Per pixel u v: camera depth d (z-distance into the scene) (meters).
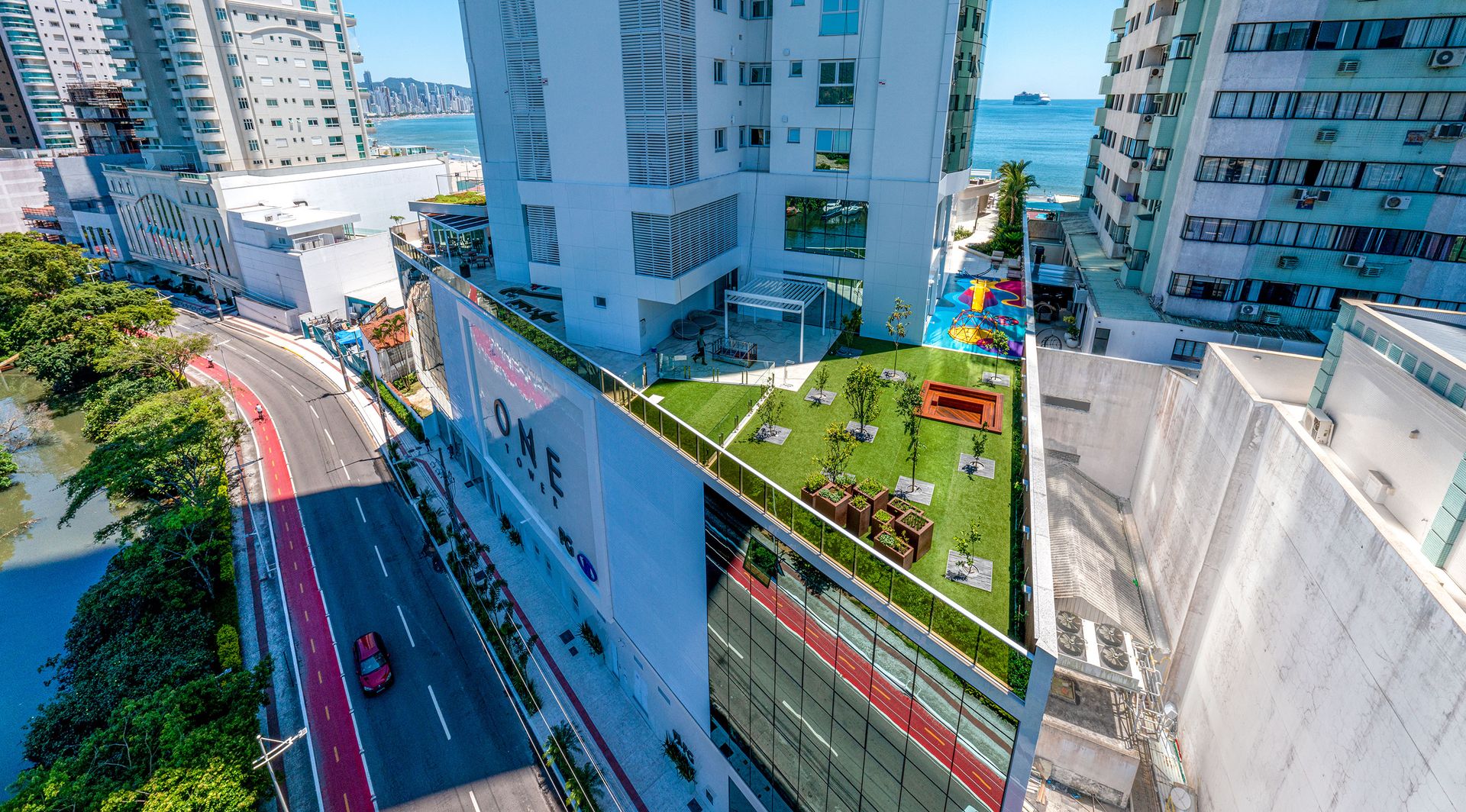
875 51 27.73
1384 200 30.91
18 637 37.91
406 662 34.47
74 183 101.12
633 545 26.31
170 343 59.31
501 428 37.41
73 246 78.19
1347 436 21.84
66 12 121.25
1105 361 37.44
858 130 29.22
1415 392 18.58
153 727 25.06
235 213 76.88
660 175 26.58
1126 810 26.36
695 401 26.30
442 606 38.06
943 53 26.38
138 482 41.97
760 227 33.19
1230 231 34.28
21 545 45.50
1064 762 27.16
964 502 20.78
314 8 82.94
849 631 17.30
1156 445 36.66
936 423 25.16
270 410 59.78
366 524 44.81
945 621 14.84
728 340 30.72
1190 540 31.34
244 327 79.12
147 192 88.88
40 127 121.44
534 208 31.25
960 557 18.48
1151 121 42.06
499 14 35.62
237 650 33.91
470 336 37.62
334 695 32.59
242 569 40.72
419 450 52.97
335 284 76.50
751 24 30.53
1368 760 17.47
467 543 42.38
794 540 17.83
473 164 102.38
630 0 24.56
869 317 32.12
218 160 79.12
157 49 84.00
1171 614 32.47
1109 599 32.94
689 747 28.16
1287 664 22.00
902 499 20.42
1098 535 36.78
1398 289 31.83
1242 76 31.67
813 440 23.88
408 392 61.56
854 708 18.30
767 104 31.59
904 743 17.14
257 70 79.06
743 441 23.86
